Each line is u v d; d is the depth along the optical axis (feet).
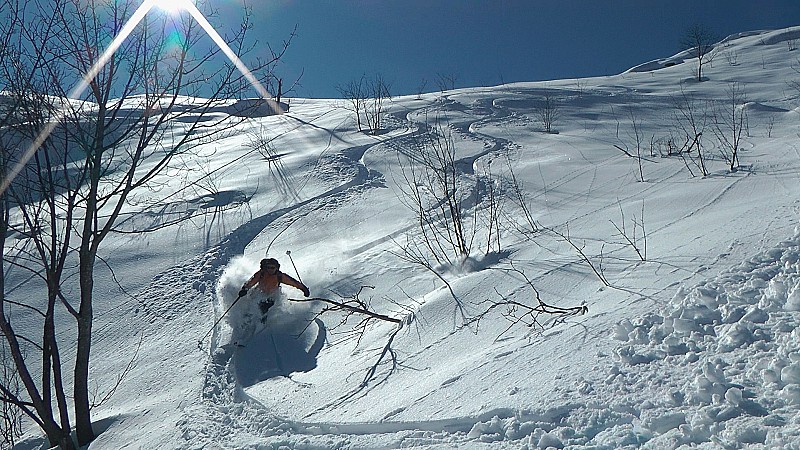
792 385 9.77
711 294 13.97
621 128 49.24
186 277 29.09
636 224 22.93
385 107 62.54
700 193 25.12
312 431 14.03
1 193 17.79
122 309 27.45
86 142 18.51
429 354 16.60
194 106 19.88
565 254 21.01
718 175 28.02
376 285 24.39
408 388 14.69
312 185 39.83
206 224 34.88
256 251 31.37
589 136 46.62
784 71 80.23
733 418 9.53
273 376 19.45
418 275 24.09
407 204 34.42
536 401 11.68
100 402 21.03
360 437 12.72
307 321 22.91
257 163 45.42
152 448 15.49
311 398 16.31
